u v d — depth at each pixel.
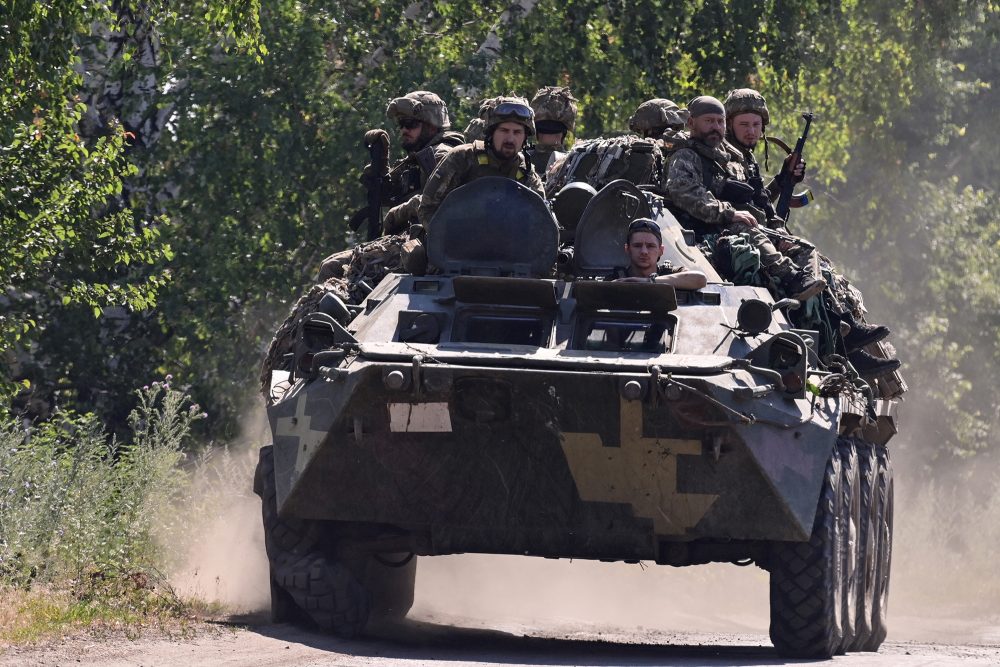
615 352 31.11
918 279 114.19
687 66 95.94
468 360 30.09
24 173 59.56
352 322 32.84
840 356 35.84
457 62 88.62
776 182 47.53
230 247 83.44
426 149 43.72
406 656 29.34
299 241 85.62
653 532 30.81
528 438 30.00
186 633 29.50
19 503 38.44
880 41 101.88
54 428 51.47
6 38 57.75
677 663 30.14
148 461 43.97
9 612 29.14
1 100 59.25
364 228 87.00
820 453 30.75
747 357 30.89
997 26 132.88
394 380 29.50
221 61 87.00
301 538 33.19
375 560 37.56
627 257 34.62
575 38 88.94
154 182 86.00
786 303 33.28
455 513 31.19
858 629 36.03
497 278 31.91
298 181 85.75
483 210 34.16
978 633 47.91
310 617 32.84
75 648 26.45
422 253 35.34
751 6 92.69
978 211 125.75
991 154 142.25
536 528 31.17
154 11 70.38
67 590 33.78
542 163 47.31
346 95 89.19
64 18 58.69
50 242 60.34
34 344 84.12
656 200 35.84
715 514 30.31
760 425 29.84
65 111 61.00
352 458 30.81
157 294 82.75
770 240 38.91
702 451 29.67
